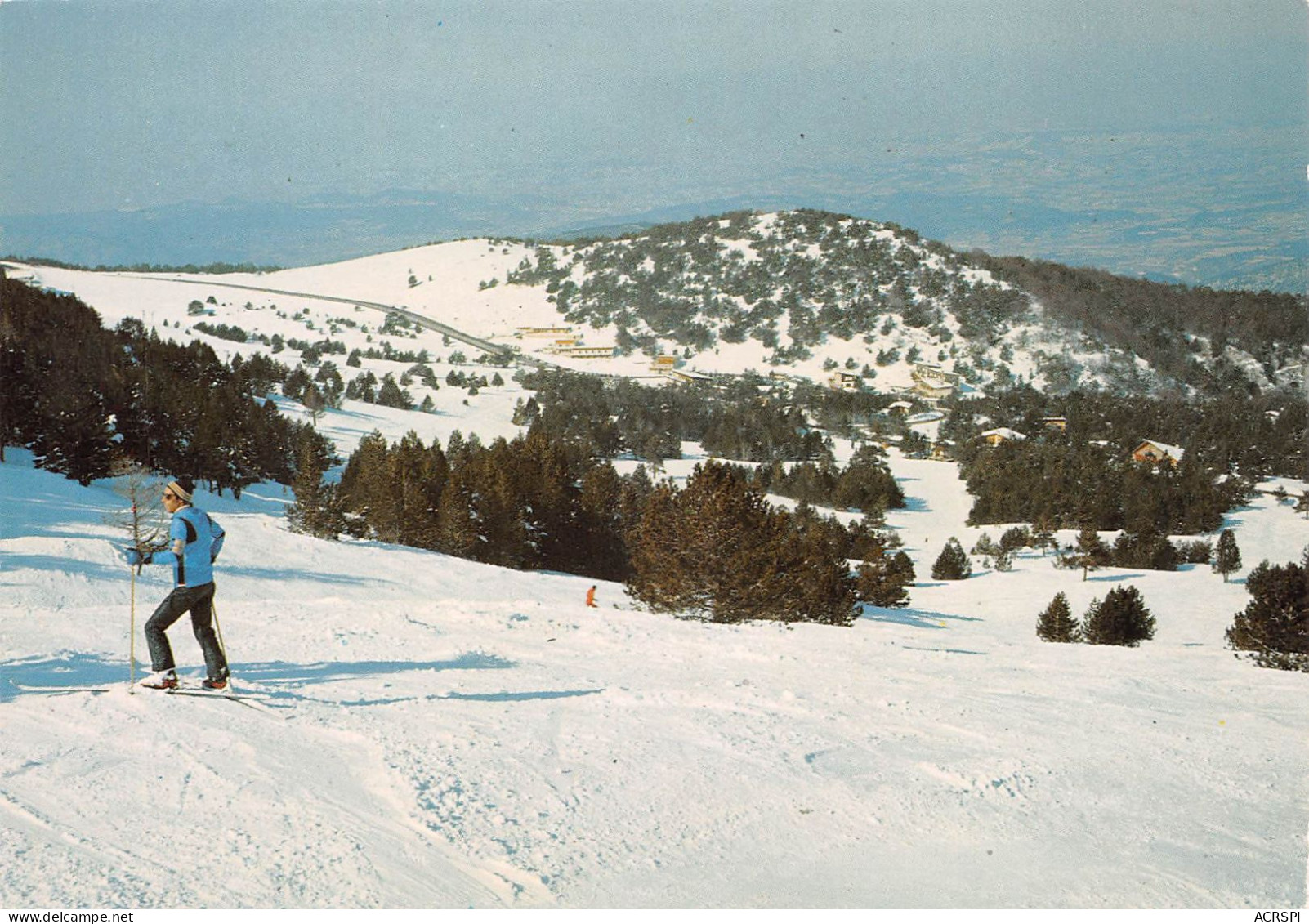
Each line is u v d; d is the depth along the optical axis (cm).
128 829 626
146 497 3130
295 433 9525
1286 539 10081
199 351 12544
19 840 602
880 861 652
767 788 773
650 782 768
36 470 5741
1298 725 1117
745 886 600
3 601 2173
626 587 3422
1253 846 713
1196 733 1046
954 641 2312
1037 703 1175
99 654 1241
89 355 8281
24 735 809
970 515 11825
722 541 2947
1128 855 681
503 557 6469
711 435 16850
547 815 687
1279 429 15362
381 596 3450
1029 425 18062
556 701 1029
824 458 15212
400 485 6309
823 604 3338
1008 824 728
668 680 1224
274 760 763
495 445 7894
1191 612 6331
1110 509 11075
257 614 1684
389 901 544
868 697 1138
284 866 581
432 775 739
